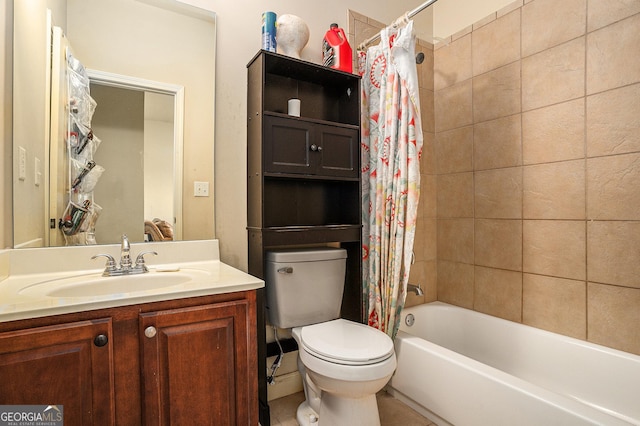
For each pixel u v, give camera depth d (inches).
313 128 65.0
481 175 83.0
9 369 31.2
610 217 60.2
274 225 69.9
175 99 60.2
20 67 48.4
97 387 34.8
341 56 70.6
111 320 35.8
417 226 91.2
